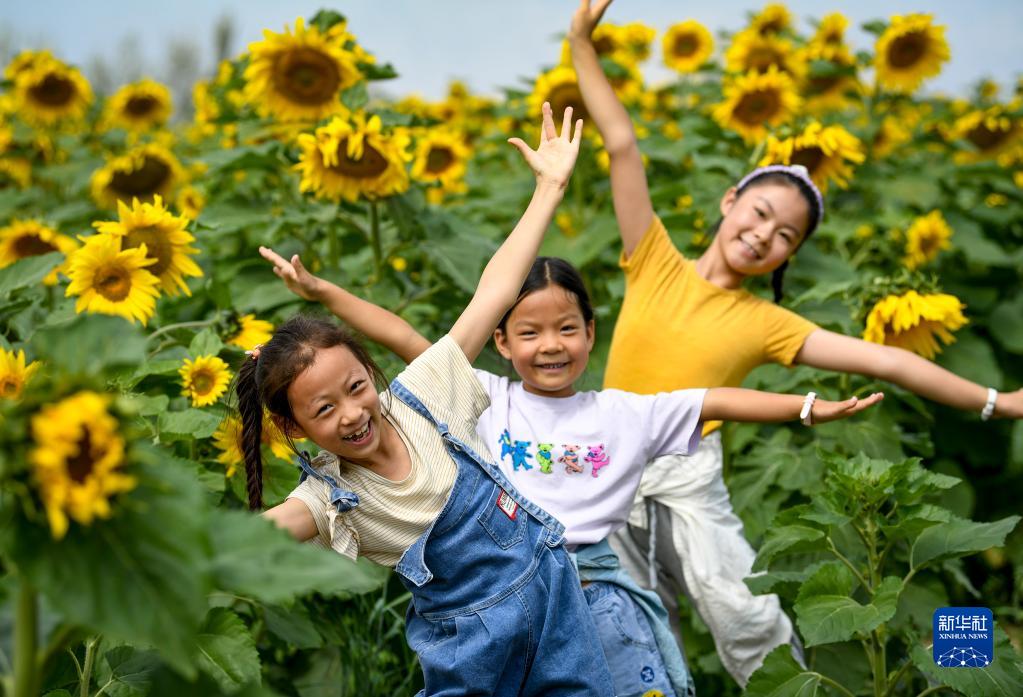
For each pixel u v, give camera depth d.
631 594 2.41
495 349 3.26
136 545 1.22
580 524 2.39
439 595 2.09
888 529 2.44
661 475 2.88
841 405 2.36
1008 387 4.73
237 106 5.27
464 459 2.12
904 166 5.53
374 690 3.07
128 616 1.18
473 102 7.38
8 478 1.15
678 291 3.03
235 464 2.64
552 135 2.50
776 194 2.98
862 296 3.40
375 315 2.46
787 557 3.27
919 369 2.86
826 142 3.73
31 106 5.50
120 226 2.85
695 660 3.57
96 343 1.27
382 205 3.78
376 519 2.03
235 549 1.29
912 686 3.27
